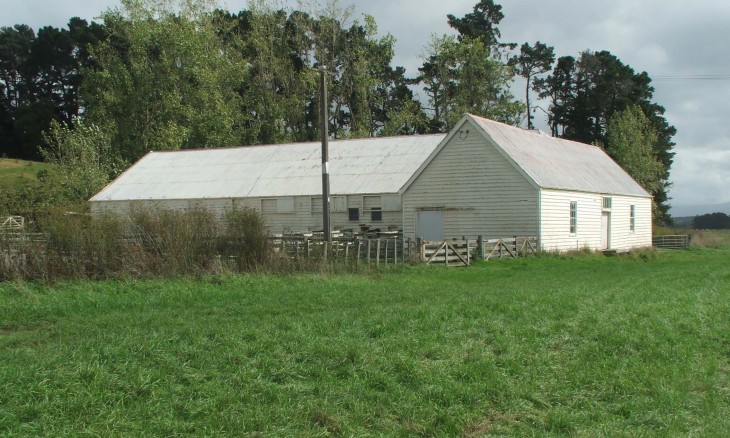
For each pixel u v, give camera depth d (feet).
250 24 231.91
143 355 33.17
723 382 32.01
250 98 228.43
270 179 138.92
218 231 73.36
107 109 191.31
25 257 64.34
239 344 35.04
